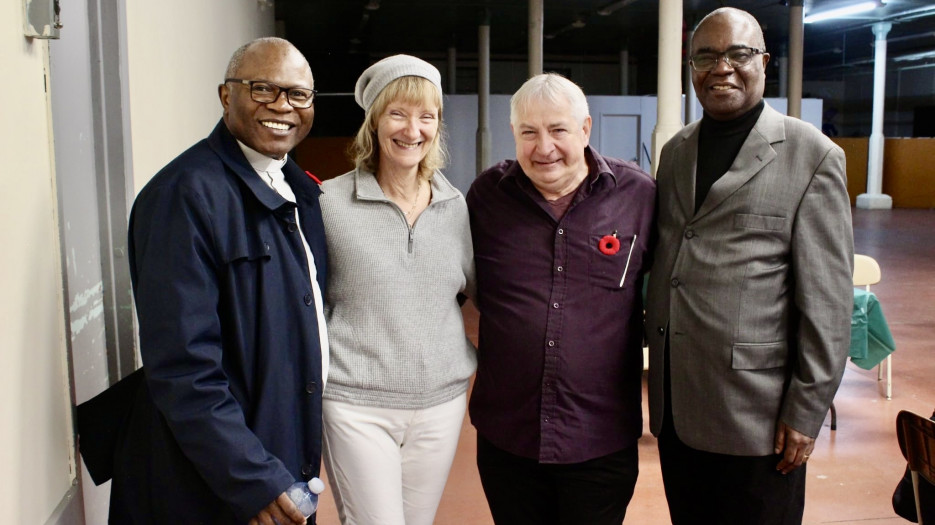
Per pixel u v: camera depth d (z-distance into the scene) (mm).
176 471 1379
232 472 1293
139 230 1343
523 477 1975
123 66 2064
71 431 1505
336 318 1754
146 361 1309
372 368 1734
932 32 15250
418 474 1837
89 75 1953
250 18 6555
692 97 10797
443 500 3102
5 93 1238
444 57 17234
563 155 1822
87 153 1912
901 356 5367
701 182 1889
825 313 1741
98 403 1520
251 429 1418
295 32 14141
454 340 1843
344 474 1758
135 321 2141
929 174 16656
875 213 15516
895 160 16969
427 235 1801
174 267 1302
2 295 1212
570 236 1877
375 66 1770
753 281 1785
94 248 1953
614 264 1885
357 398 1731
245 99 1437
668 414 1988
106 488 2004
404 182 1805
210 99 4137
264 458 1336
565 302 1874
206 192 1352
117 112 2043
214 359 1322
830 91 20891
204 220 1336
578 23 12602
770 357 1805
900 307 6984
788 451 1795
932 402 4391
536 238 1902
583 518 1938
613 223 1899
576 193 1883
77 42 1845
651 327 1979
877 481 3311
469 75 17781
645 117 12750
